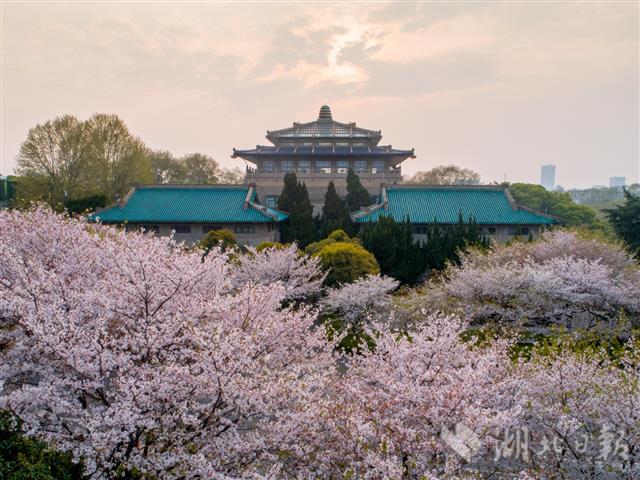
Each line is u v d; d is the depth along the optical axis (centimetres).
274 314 1101
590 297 1817
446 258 2841
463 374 875
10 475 739
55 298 924
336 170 5372
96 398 890
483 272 1983
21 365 922
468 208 3988
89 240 1444
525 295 1852
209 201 4175
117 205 3994
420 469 745
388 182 5025
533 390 927
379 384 958
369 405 845
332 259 2416
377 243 2983
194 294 1085
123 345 847
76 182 4872
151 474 765
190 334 876
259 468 904
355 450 782
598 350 1297
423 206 4053
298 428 819
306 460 837
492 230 3828
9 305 856
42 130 4747
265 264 2370
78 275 1215
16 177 5019
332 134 5794
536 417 880
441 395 804
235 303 1048
